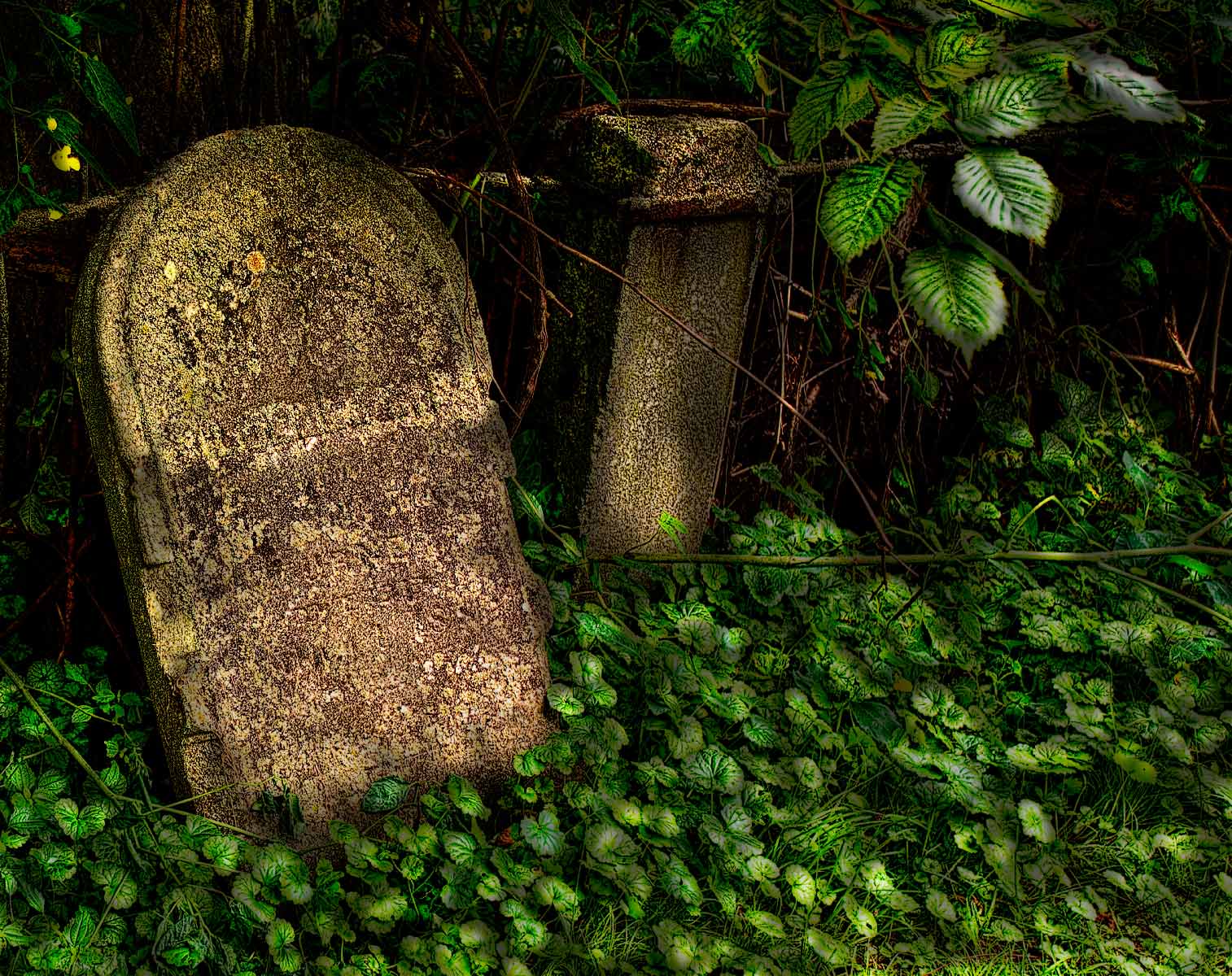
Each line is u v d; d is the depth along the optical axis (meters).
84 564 2.84
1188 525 3.83
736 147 2.85
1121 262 3.97
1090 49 1.88
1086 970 2.52
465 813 2.54
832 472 3.81
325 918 2.26
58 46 2.31
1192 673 3.26
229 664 2.43
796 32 2.65
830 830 2.69
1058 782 2.96
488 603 2.70
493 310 3.22
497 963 2.27
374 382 2.56
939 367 3.91
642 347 2.95
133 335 2.32
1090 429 3.95
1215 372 4.22
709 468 3.21
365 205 2.52
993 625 3.32
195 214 2.36
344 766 2.53
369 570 2.56
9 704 2.47
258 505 2.45
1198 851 2.79
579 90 3.06
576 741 2.63
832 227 1.90
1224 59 3.53
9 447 2.80
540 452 3.12
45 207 2.36
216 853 2.27
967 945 2.57
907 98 1.87
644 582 3.20
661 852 2.54
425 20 2.73
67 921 2.24
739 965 2.38
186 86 2.67
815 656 3.04
